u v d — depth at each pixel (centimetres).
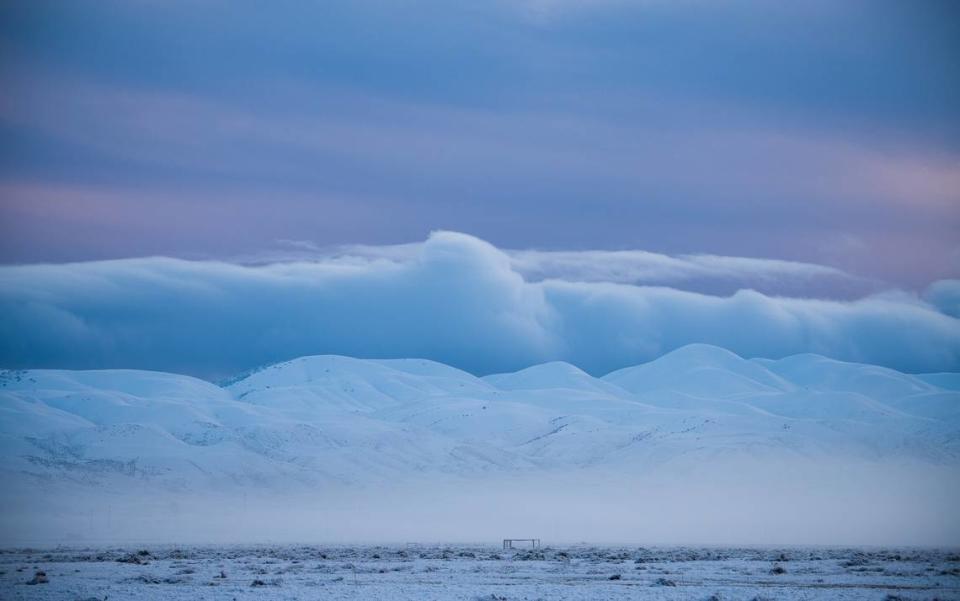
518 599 9100
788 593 9569
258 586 10419
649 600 9044
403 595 9475
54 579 11350
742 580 11312
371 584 10794
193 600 9100
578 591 9850
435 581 11206
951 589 10175
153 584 10750
